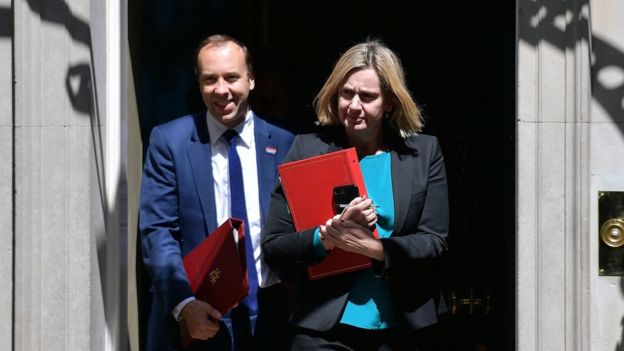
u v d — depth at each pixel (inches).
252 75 257.0
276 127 257.9
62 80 238.8
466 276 302.2
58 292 240.7
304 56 350.9
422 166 236.1
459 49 313.9
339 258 230.5
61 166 239.5
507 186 271.7
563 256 243.4
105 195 246.2
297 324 233.5
